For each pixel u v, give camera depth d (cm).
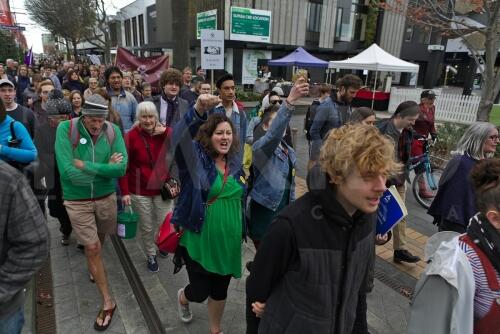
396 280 343
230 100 343
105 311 275
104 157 271
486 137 259
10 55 2638
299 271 128
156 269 346
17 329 161
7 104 377
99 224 289
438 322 140
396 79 3192
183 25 617
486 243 140
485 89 672
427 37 3162
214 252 226
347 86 373
